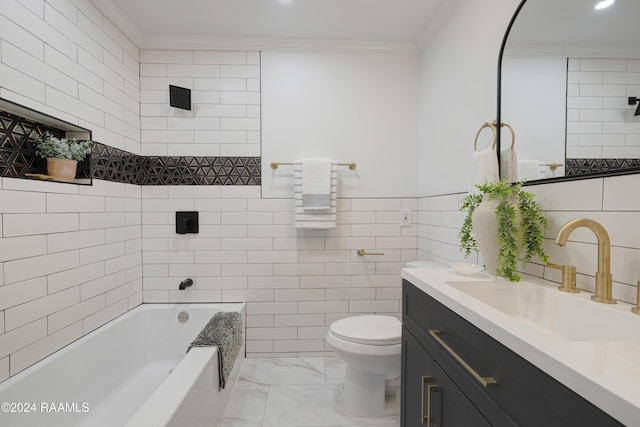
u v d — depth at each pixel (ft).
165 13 6.39
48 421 4.54
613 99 3.02
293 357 7.64
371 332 5.37
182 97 7.20
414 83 7.71
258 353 7.64
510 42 4.31
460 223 5.72
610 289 2.89
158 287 7.52
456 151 5.90
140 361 7.00
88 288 5.62
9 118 4.65
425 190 7.29
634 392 1.45
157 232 7.48
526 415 2.08
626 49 2.90
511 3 4.37
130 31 6.76
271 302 7.63
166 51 7.37
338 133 7.63
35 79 4.53
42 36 4.64
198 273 7.54
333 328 5.58
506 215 3.73
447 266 6.21
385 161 7.70
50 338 4.76
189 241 7.52
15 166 4.77
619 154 2.95
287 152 7.55
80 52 5.44
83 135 5.68
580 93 3.34
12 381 4.05
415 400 4.03
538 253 3.68
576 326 2.98
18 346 4.24
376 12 6.35
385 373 5.32
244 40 7.30
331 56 7.58
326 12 6.35
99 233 5.93
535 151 3.92
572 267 3.29
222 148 7.49
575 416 1.68
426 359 3.70
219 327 5.98
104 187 6.08
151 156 7.41
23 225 4.31
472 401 2.73
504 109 4.42
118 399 5.91
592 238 3.21
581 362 1.76
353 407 5.51
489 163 4.36
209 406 4.77
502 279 3.84
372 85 7.65
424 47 7.34
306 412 5.55
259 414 5.49
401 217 7.72
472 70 5.36
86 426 5.10
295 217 7.33
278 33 7.15
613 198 3.00
